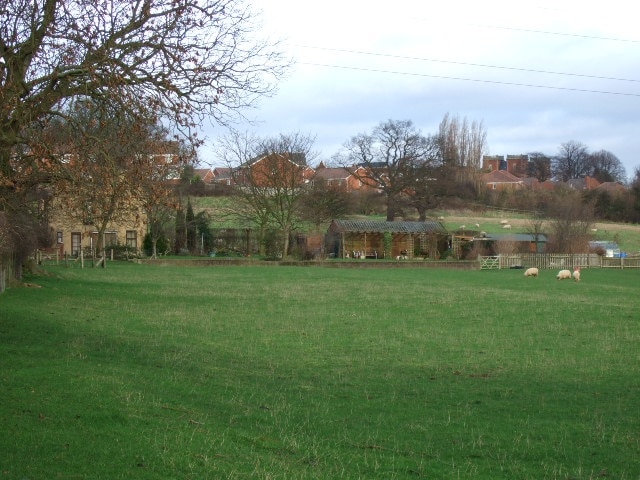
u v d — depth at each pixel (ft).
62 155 43.60
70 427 30.22
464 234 264.93
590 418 38.58
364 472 27.99
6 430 29.22
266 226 230.89
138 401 35.63
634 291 126.00
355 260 214.90
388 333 71.61
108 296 96.58
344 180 375.86
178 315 80.48
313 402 40.68
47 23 43.57
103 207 43.93
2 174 42.83
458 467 29.35
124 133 44.24
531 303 97.71
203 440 29.81
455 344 65.67
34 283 103.14
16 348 49.19
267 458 28.40
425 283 136.26
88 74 44.19
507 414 39.32
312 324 76.89
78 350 50.90
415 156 293.84
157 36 47.21
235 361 54.44
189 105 47.16
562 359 58.49
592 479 28.53
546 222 284.82
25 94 44.73
